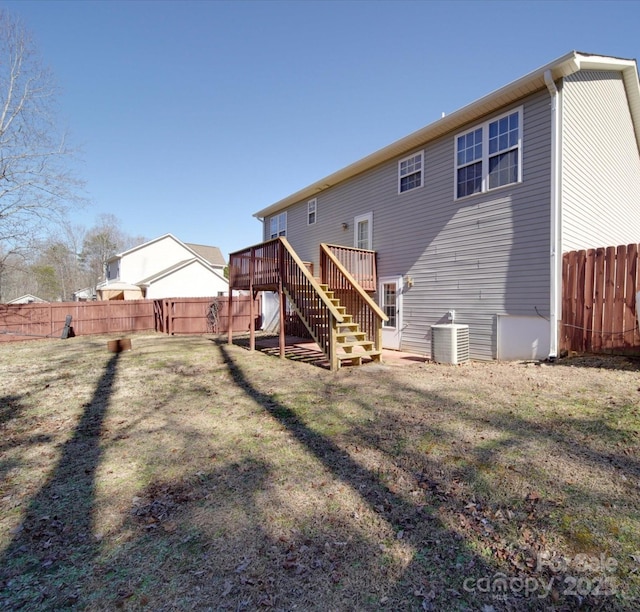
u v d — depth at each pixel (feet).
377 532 7.13
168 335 50.90
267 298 56.85
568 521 7.10
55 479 9.89
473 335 26.45
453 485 8.71
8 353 33.96
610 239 29.66
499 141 24.82
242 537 7.13
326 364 25.03
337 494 8.61
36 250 60.29
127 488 9.27
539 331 22.70
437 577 5.91
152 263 89.66
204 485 9.27
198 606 5.50
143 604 5.57
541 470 9.09
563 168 21.99
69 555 6.80
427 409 14.29
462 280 27.27
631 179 34.78
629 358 19.58
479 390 16.43
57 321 49.70
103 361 28.07
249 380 21.02
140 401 17.44
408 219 31.89
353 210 38.37
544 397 14.80
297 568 6.23
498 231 24.86
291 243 49.49
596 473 8.81
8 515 8.21
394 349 33.14
